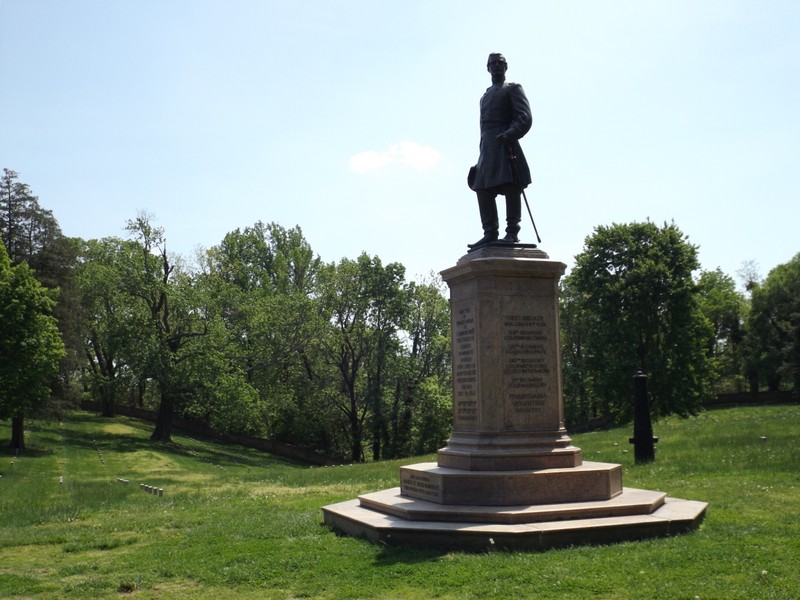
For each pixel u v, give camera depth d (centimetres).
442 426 7088
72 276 5894
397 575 1055
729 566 1002
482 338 1465
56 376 5622
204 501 2114
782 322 8369
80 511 2005
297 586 1045
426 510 1302
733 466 2023
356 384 7412
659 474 2020
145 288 6059
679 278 5541
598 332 5700
